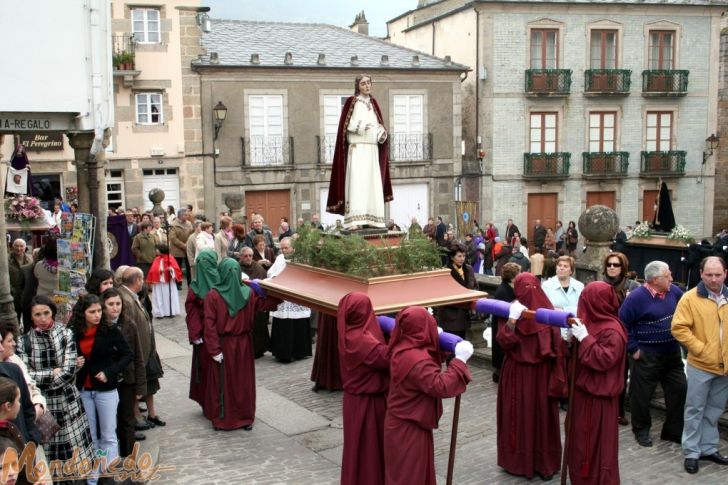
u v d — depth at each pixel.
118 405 7.11
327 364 10.13
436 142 29.06
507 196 30.88
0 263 9.59
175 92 24.67
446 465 7.53
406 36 37.78
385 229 7.69
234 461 7.66
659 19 31.89
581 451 6.62
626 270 8.65
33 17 9.40
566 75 30.69
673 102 32.53
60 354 6.30
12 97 9.34
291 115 26.66
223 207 25.98
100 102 10.00
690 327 7.26
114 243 14.45
